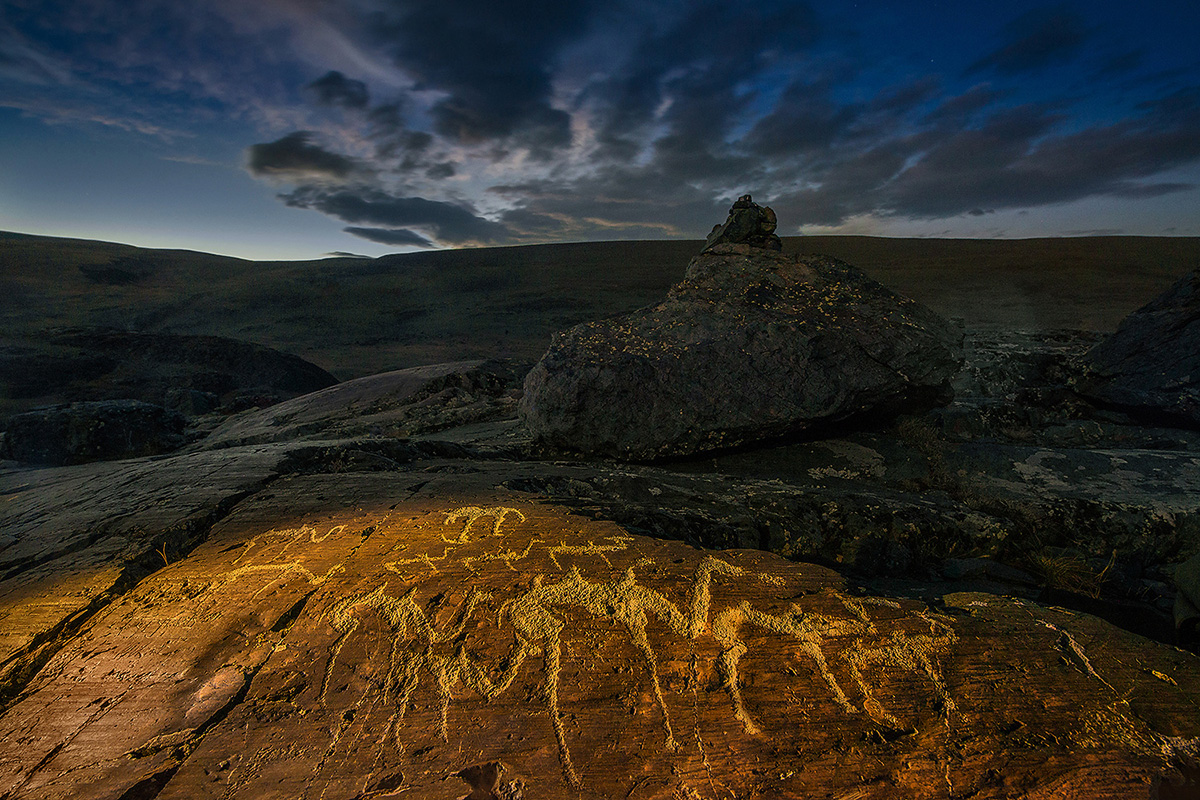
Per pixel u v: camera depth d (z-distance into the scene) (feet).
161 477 12.24
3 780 4.94
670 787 4.66
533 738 5.09
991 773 4.75
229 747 5.08
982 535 12.12
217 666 6.11
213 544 8.81
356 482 11.45
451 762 4.89
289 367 61.31
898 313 16.92
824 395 15.02
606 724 5.22
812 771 4.78
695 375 15.44
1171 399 17.87
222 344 62.44
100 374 57.16
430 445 15.16
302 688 5.71
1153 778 4.70
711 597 6.88
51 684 5.99
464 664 5.91
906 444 16.06
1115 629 6.30
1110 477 14.20
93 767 5.02
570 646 6.12
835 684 5.63
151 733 5.32
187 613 7.00
